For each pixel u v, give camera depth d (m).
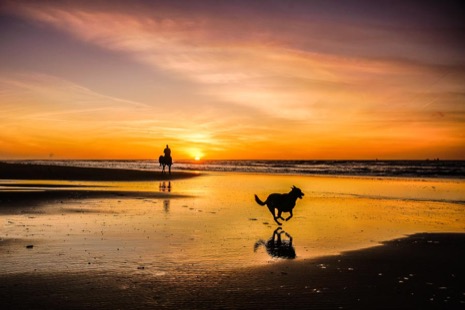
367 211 17.42
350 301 6.80
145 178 37.56
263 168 83.25
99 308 6.25
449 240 11.51
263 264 8.84
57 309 6.17
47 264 8.42
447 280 7.97
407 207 18.84
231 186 30.27
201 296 6.87
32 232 11.45
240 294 7.00
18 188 24.30
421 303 6.77
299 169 76.25
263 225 13.57
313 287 7.44
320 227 13.43
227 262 8.93
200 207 17.70
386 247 10.62
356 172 61.94
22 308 6.19
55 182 30.33
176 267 8.45
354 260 9.33
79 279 7.55
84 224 12.81
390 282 7.80
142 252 9.56
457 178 44.88
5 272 7.88
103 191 23.53
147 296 6.79
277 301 6.73
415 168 81.31
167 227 12.72
